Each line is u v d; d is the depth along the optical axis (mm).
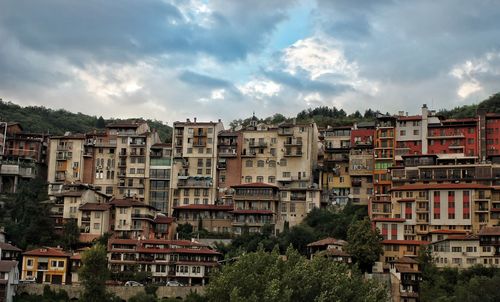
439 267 180625
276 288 128750
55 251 186750
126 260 188750
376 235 189625
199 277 186375
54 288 170750
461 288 158125
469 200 199500
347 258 183375
